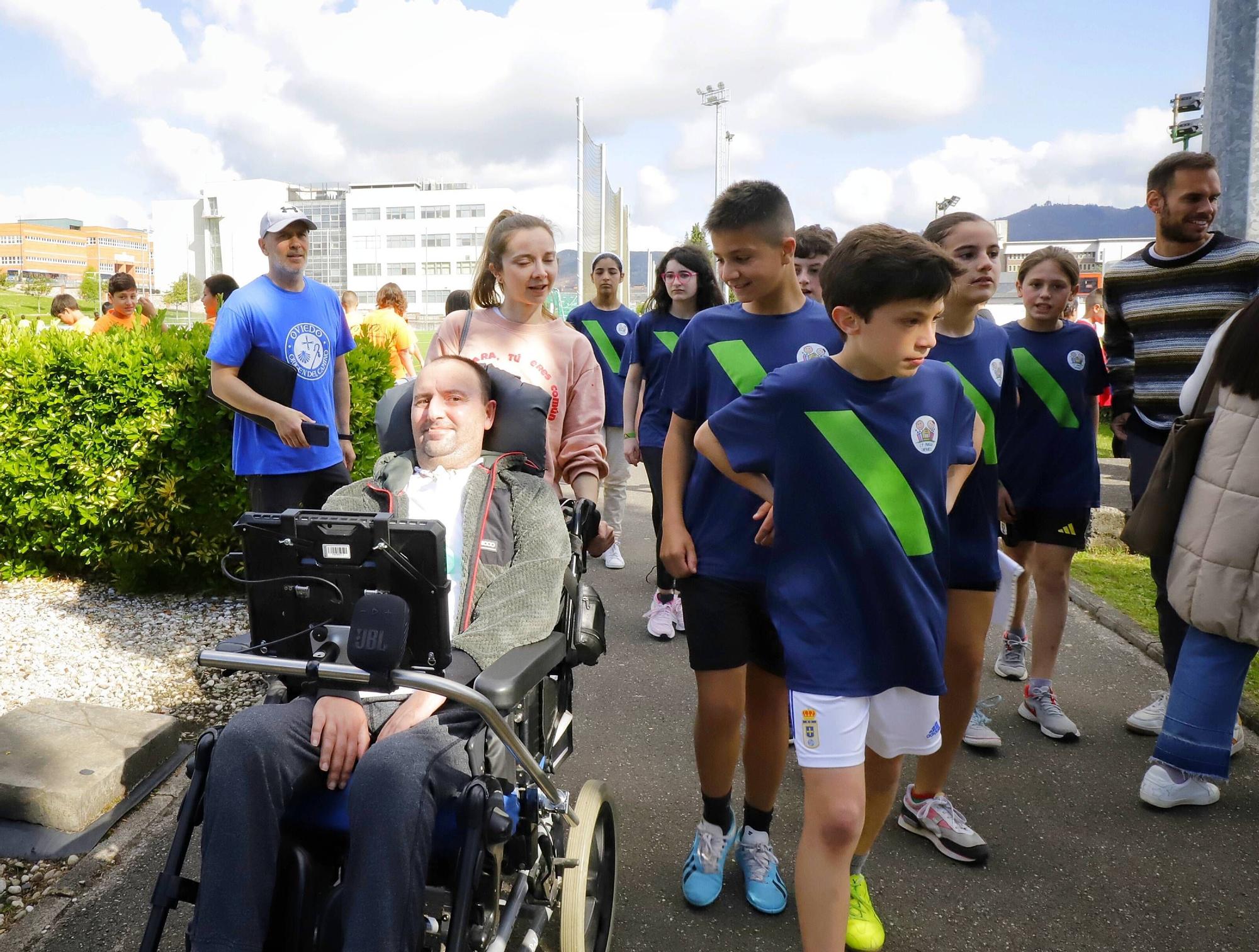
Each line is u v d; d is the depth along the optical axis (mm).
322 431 4023
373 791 1805
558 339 3137
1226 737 3186
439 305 126750
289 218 4141
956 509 2902
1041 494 4020
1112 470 10992
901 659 2217
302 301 4312
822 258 3732
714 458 2379
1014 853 3137
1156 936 2703
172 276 94562
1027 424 4008
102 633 4941
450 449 2457
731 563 2629
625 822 3320
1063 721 4008
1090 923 2760
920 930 2717
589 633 2496
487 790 1830
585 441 3092
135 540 5418
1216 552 3049
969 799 3498
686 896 2832
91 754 3305
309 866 1874
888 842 3205
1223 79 4559
